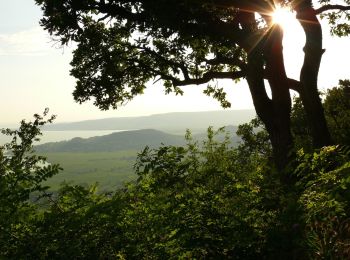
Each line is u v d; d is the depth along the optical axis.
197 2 13.06
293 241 3.72
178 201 4.57
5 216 4.30
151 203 4.72
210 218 4.43
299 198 4.05
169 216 4.50
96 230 4.52
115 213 4.43
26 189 4.54
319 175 4.36
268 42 13.84
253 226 4.29
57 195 4.85
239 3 13.42
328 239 3.79
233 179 4.87
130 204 4.70
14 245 4.18
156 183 4.74
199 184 4.72
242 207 4.43
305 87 14.23
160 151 4.83
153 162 4.78
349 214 3.93
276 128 14.16
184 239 4.27
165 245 4.52
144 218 4.69
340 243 3.84
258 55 14.02
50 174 4.73
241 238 4.07
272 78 14.12
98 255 4.21
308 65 14.18
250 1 13.36
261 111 14.33
